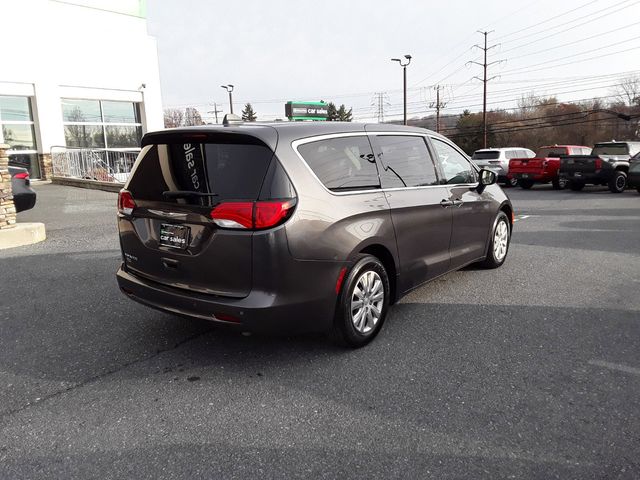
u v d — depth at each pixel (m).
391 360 3.47
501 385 3.09
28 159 17.00
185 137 3.37
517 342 3.76
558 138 70.88
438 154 4.75
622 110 67.25
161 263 3.45
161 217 3.39
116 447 2.50
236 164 3.15
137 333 3.99
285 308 3.11
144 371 3.33
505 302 4.70
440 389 3.05
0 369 3.37
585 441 2.51
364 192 3.67
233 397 2.98
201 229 3.18
